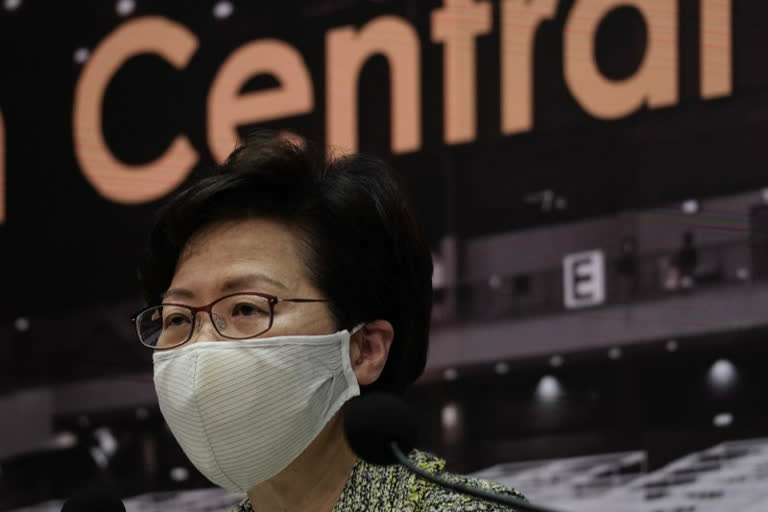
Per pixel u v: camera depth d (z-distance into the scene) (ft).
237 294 7.78
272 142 8.06
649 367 19.66
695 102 20.12
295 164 7.92
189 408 7.75
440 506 7.30
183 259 8.02
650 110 20.38
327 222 7.95
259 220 7.92
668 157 20.10
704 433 19.21
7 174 24.73
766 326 19.04
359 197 8.04
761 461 18.80
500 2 21.75
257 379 7.72
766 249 19.21
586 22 21.08
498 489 7.39
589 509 19.71
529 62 21.39
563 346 20.30
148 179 23.89
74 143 24.44
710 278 19.49
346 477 8.04
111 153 24.22
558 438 20.12
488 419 20.61
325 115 22.80
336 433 8.06
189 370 7.73
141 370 23.13
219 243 7.90
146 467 22.68
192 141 23.75
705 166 19.83
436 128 21.89
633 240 20.06
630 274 20.01
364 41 22.70
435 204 21.58
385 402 6.21
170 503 22.43
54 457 23.35
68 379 23.50
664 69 20.39
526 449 20.29
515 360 20.58
